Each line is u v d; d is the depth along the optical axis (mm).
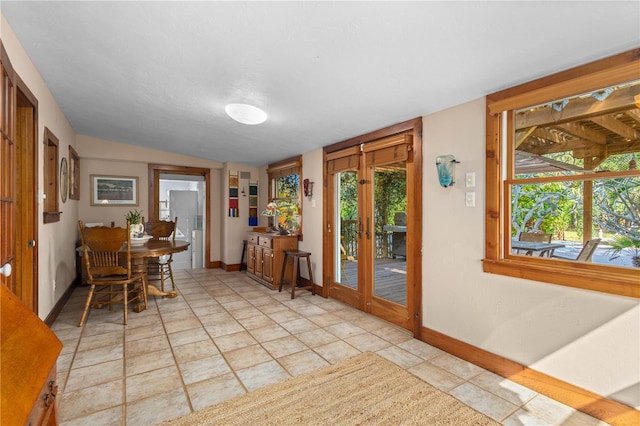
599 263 1909
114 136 4898
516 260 2230
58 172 3545
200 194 7305
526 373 2125
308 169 4688
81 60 2443
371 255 3562
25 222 2537
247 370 2322
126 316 3236
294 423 1740
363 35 1810
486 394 2035
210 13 1751
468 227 2490
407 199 3068
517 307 2182
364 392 2039
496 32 1654
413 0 1484
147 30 1978
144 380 2182
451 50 1857
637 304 1692
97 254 3303
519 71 2016
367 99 2686
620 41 1645
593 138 1929
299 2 1590
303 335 2969
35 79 2586
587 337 1861
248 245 5594
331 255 4188
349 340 2863
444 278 2674
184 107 3342
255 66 2314
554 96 1976
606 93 1871
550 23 1545
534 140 2197
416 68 2109
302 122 3447
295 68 2295
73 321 3312
